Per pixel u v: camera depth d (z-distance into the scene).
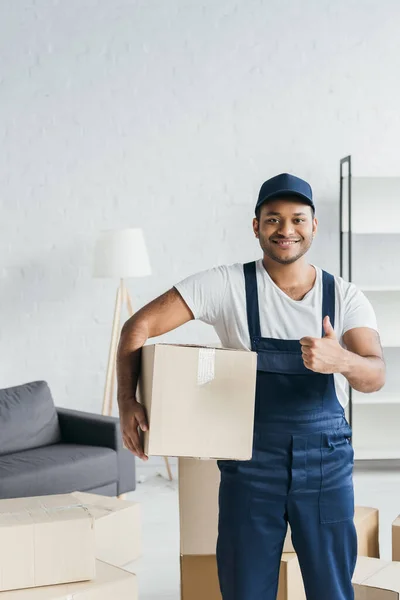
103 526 3.35
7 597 2.33
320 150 5.29
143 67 5.23
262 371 1.99
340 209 5.16
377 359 1.94
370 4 5.26
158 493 4.69
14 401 4.31
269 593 1.97
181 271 5.30
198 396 1.91
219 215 5.30
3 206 5.25
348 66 5.27
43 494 3.83
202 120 5.26
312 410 1.97
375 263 5.37
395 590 2.48
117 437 4.24
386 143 5.31
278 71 5.25
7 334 5.29
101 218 5.28
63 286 5.29
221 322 2.06
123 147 5.26
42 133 5.24
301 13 5.24
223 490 2.02
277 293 2.00
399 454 5.11
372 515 3.09
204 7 5.22
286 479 1.96
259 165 5.28
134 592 2.51
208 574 2.61
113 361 5.01
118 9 5.21
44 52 5.20
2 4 5.18
